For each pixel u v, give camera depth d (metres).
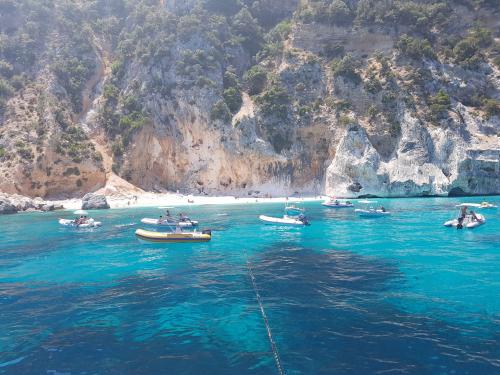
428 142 54.97
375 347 9.91
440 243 23.03
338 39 67.50
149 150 61.62
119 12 79.12
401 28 66.00
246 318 11.96
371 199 52.28
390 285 15.04
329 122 60.28
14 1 70.31
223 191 61.09
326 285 15.21
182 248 23.09
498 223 29.81
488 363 9.07
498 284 14.98
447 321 11.50
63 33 70.19
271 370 8.88
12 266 19.31
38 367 9.23
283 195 59.44
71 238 27.08
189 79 63.06
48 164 54.41
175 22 68.81
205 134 61.19
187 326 11.46
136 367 9.13
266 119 61.03
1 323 11.96
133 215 39.59
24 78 63.62
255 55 71.44
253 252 21.61
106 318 12.21
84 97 66.88
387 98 58.81
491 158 53.38
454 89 59.53
